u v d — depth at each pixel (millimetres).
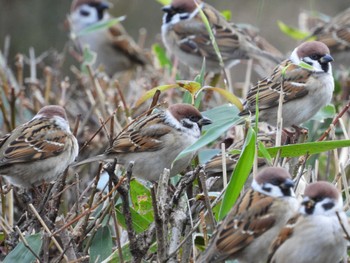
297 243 8352
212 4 22484
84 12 20828
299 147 9461
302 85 12031
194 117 11539
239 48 15766
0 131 14320
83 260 9117
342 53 16188
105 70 20828
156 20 22578
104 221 9969
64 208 11523
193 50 16172
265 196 8883
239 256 8930
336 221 8289
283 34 22031
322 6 22156
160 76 15844
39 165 11500
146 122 11680
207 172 11266
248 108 12094
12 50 20625
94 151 13680
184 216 9156
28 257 9156
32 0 20953
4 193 10492
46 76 16062
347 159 10812
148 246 8883
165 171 9281
